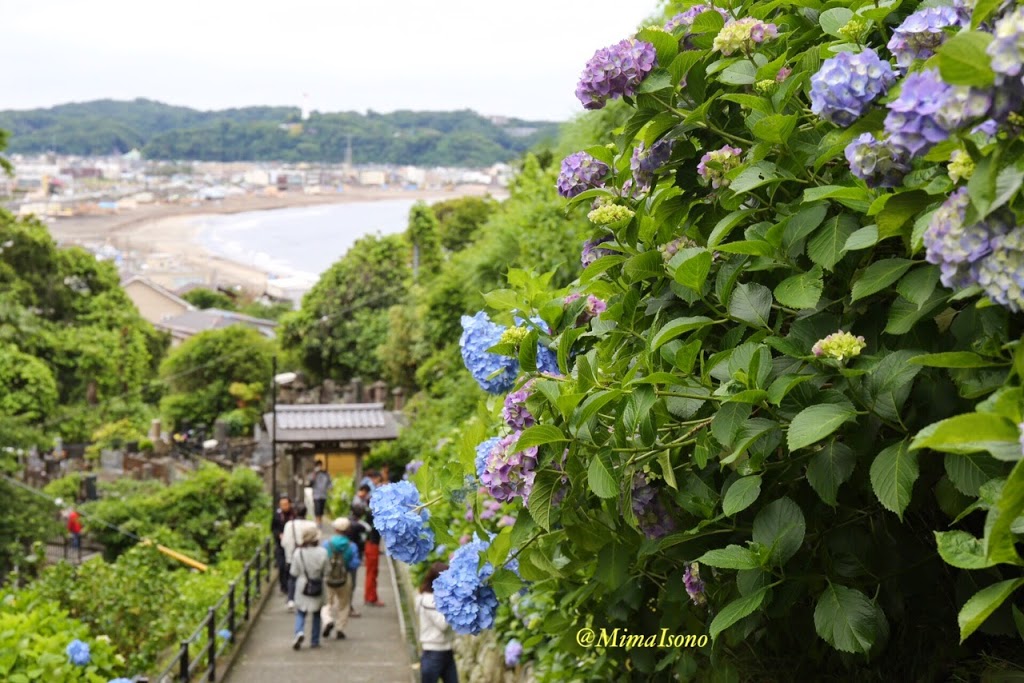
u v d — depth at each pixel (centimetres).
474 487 370
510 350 323
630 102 300
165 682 1060
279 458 3541
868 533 278
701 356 269
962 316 228
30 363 4066
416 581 1359
